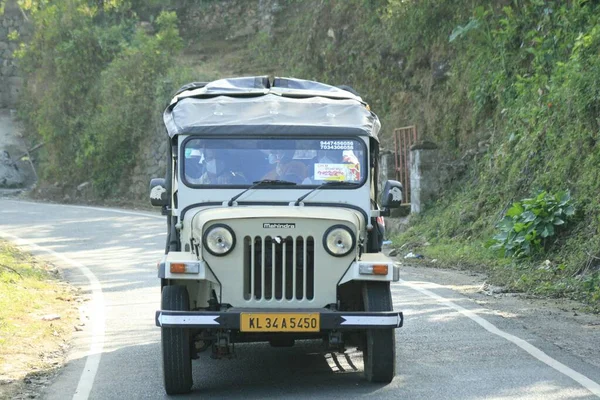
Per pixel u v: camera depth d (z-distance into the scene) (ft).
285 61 166.40
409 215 100.32
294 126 38.93
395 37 123.13
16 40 228.84
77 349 45.14
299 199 38.45
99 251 90.17
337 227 35.22
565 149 78.33
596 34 79.66
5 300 56.70
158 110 160.56
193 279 35.76
